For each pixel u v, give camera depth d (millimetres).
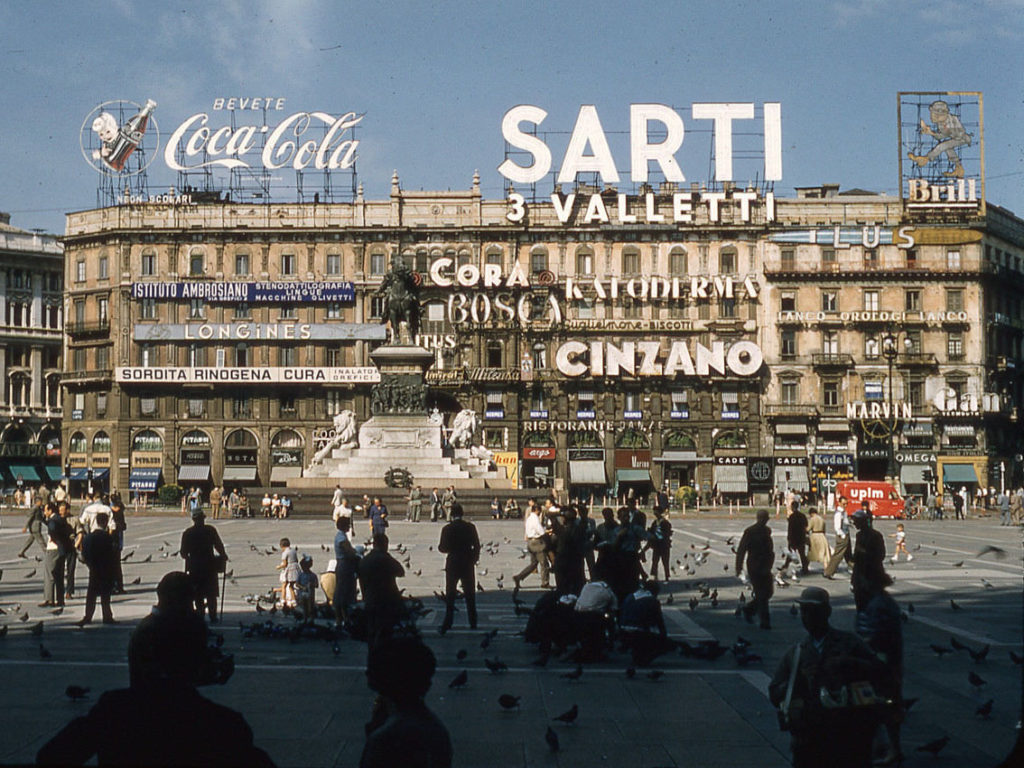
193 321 118125
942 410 114125
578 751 13578
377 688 8242
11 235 129250
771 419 114938
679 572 37875
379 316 117375
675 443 116250
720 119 119125
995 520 89438
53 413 130375
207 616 25375
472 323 116562
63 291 127562
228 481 117000
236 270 118375
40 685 16969
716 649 19938
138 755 7418
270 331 116875
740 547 24578
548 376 116625
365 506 66188
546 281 116188
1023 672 18719
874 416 113688
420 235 117625
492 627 24188
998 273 118125
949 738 14250
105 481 118312
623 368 115562
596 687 17422
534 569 32094
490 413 115625
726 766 12992
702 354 114875
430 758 7980
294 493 75000
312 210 118250
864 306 116625
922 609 27500
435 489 71938
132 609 26859
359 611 22047
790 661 10727
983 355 115938
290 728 14508
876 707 10281
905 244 116062
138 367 117312
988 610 27203
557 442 116250
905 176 117812
